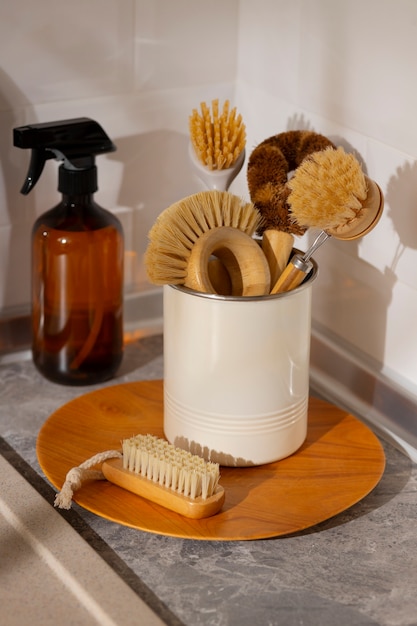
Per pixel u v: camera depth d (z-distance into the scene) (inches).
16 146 32.5
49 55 35.4
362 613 24.6
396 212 31.7
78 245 34.1
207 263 28.9
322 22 33.8
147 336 40.9
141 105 38.2
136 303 40.9
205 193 28.3
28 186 33.2
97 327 35.3
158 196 40.1
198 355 28.5
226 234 28.0
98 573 24.7
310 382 37.3
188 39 38.2
